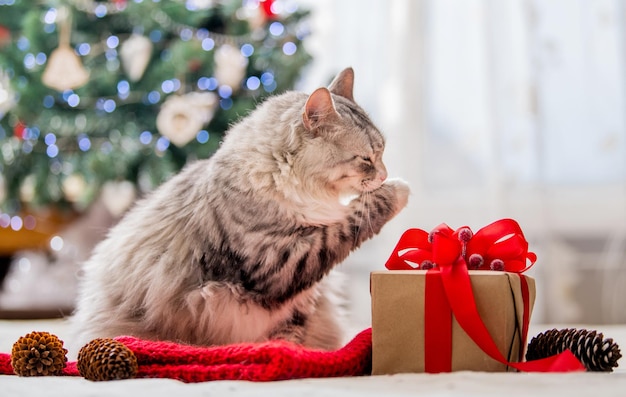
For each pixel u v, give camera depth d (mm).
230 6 3691
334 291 2223
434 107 4199
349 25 4266
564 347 1595
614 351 1534
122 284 1949
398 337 1473
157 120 3523
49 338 1617
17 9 3645
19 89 3592
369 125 2031
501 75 4047
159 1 3582
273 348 1406
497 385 1252
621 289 3922
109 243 2098
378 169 1961
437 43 4223
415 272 1495
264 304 1832
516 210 3957
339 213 1865
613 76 4027
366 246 4051
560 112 4051
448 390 1216
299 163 1843
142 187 3793
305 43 4031
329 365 1453
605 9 4039
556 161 4031
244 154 1829
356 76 4227
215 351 1474
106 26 3688
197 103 3559
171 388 1283
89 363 1460
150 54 3578
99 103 3697
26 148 3738
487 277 1458
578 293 3961
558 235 3980
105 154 3609
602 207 3982
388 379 1354
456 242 1499
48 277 4082
